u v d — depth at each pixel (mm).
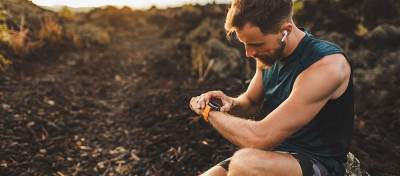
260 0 1221
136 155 2672
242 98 1824
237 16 1273
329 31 7887
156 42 9000
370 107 4047
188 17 11648
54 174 2316
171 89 4109
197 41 7566
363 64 6215
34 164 2340
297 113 1274
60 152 2598
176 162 2484
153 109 3492
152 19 12664
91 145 2809
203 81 4543
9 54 4246
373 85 4852
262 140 1302
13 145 2455
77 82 4289
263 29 1263
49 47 5254
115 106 3773
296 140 1484
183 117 3174
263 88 1743
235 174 1275
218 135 2725
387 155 2742
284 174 1268
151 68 5465
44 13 6863
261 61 1415
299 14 8664
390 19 8219
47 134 2801
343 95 1373
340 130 1439
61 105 3445
